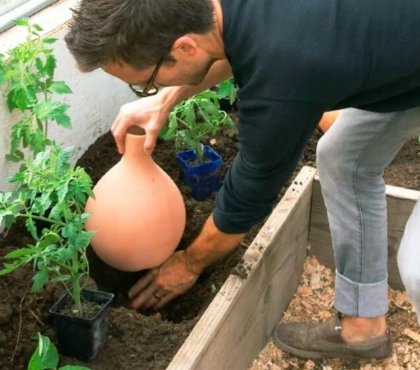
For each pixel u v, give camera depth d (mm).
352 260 2119
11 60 2084
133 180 2000
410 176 2631
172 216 2055
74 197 1876
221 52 1473
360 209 2029
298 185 2465
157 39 1412
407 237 1733
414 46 1403
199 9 1392
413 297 1721
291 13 1374
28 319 1954
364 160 1938
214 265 2230
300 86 1380
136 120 1928
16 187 2271
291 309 2568
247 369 2297
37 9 2436
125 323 1991
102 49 1440
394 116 1807
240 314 2090
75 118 2496
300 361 2365
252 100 1433
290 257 2475
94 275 2244
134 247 2025
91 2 1431
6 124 2168
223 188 1770
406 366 2365
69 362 1896
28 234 2238
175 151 2627
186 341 1862
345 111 1894
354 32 1376
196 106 2736
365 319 2234
